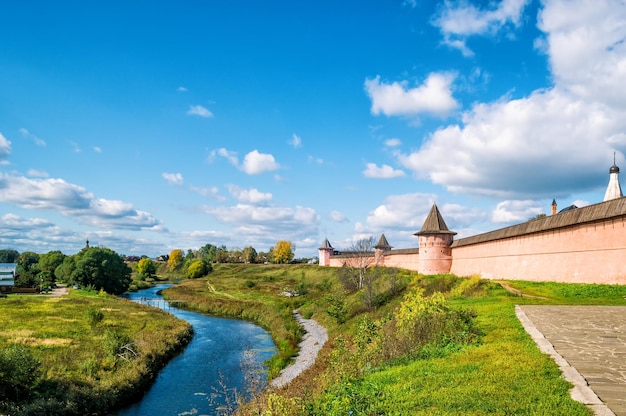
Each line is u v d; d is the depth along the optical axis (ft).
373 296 151.02
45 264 377.91
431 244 181.78
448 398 29.66
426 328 51.83
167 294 282.15
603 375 31.81
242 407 57.06
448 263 181.78
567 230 102.94
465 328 49.70
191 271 429.79
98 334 120.67
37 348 100.89
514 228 128.26
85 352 99.30
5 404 65.21
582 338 43.75
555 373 32.63
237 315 195.11
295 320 165.37
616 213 85.61
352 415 29.81
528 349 39.99
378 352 53.06
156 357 106.73
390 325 70.54
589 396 27.66
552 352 38.47
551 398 27.58
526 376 32.50
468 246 164.35
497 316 58.08
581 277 97.19
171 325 146.61
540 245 114.62
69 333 119.55
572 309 63.31
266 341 135.23
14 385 69.97
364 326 69.26
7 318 142.10
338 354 59.36
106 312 166.50
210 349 123.13
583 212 97.40
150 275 463.42
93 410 73.77
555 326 50.14
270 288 292.20
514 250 128.67
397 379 37.04
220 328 159.74
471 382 32.78
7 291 262.67
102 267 286.25
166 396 83.87
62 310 166.09
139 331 130.11
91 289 271.49
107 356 98.37
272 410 36.99
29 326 128.26
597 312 60.03
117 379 84.28
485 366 36.19
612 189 171.73
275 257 508.53
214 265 488.44
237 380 93.09
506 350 40.47
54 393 73.56
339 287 209.56
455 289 116.98
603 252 90.58
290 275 358.43
